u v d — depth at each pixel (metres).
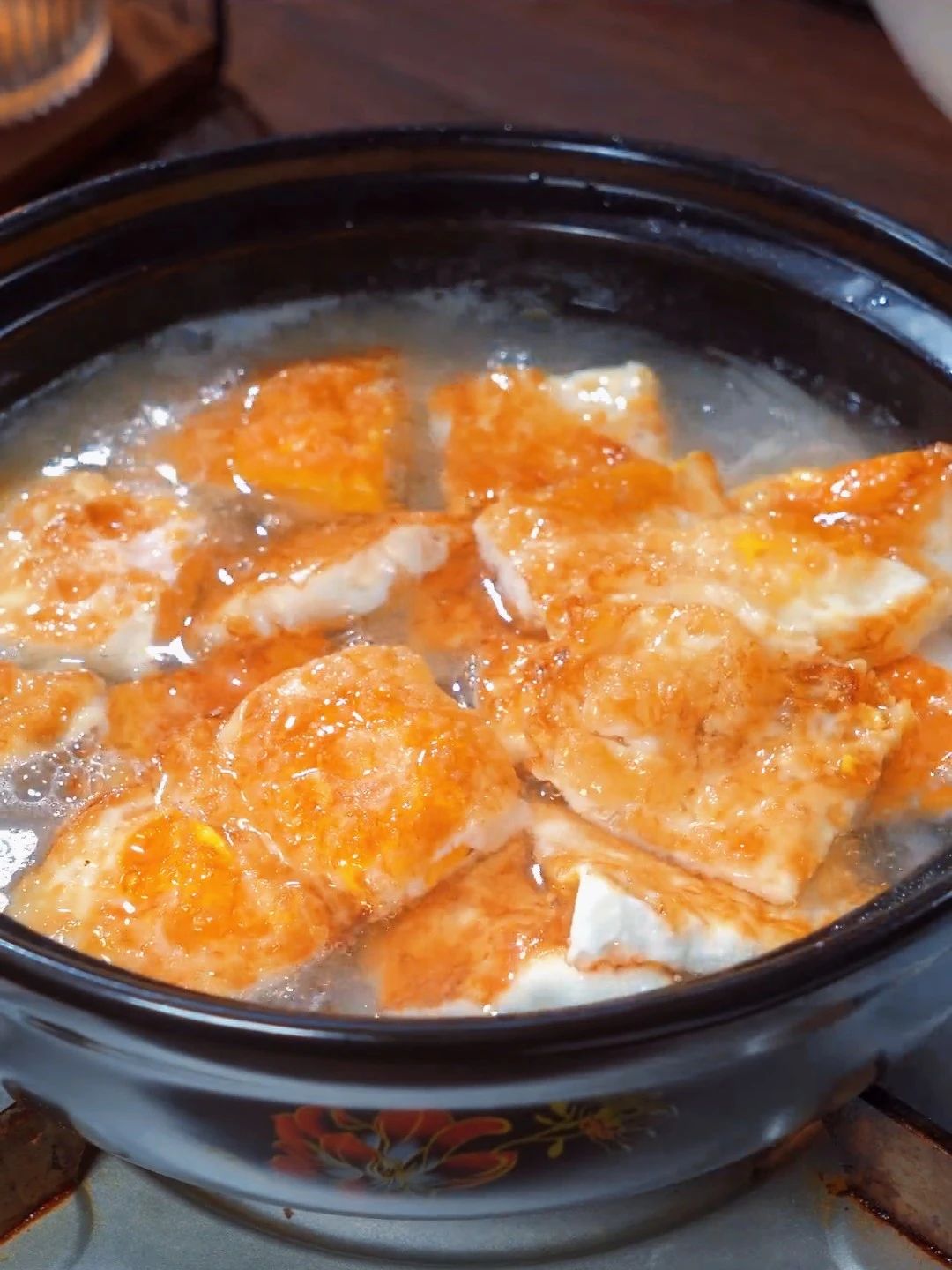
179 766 0.42
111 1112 0.38
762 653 0.42
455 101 0.66
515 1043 0.33
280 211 0.50
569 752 0.41
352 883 0.39
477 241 0.51
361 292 0.53
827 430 0.50
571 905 0.40
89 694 0.43
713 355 0.52
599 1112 0.36
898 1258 0.42
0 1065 0.39
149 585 0.45
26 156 0.62
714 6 0.70
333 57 0.68
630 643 0.42
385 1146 0.36
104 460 0.49
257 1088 0.34
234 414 0.50
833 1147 0.43
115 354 0.51
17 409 0.50
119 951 0.39
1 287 0.48
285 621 0.45
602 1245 0.42
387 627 0.45
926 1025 0.39
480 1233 0.43
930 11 0.55
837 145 0.64
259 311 0.52
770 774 0.41
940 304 0.47
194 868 0.40
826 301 0.48
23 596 0.45
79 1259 0.42
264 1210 0.43
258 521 0.48
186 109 0.66
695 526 0.46
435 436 0.50
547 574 0.44
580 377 0.50
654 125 0.65
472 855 0.41
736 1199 0.43
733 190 0.49
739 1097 0.37
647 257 0.51
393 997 0.39
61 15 0.62
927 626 0.45
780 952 0.34
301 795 0.40
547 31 0.69
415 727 0.41
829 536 0.46
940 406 0.47
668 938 0.38
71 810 0.42
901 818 0.42
